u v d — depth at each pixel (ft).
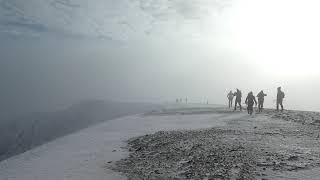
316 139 61.82
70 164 52.54
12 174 48.08
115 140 74.23
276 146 55.16
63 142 76.02
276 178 38.55
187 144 60.29
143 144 65.26
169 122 102.73
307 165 43.11
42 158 58.90
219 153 51.11
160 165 48.11
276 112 118.93
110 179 43.04
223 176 40.09
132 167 48.47
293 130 73.67
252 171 41.39
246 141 60.08
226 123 89.97
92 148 66.08
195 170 43.60
